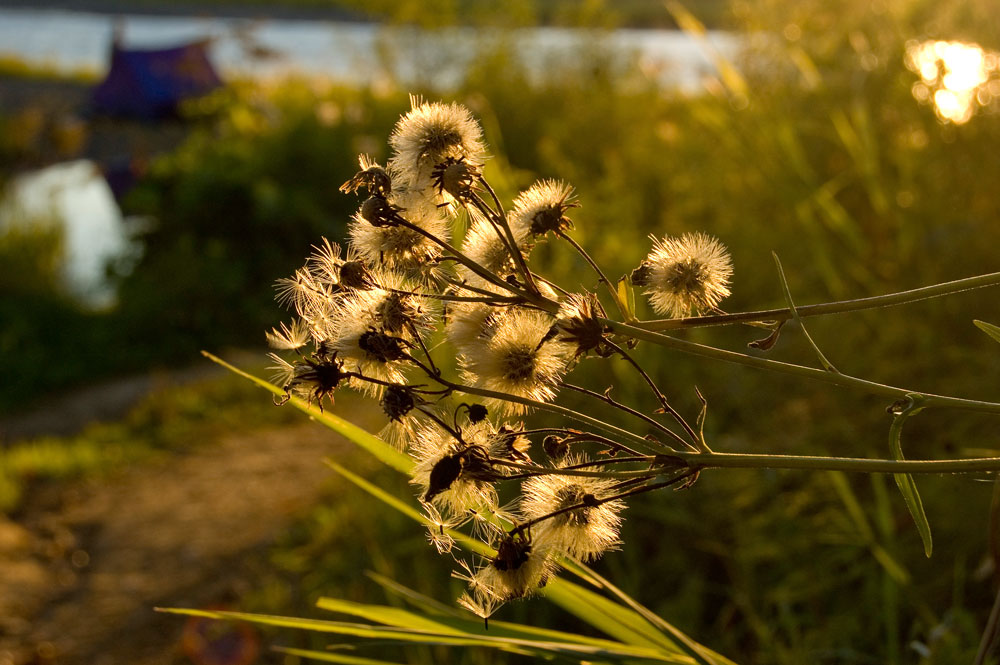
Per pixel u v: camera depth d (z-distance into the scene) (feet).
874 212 14.88
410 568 14.20
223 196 37.50
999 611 4.85
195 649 14.51
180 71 66.49
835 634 9.48
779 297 13.98
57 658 14.93
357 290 4.30
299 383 4.16
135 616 15.92
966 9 14.58
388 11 46.01
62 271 38.83
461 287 4.45
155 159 53.11
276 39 114.11
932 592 9.30
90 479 22.39
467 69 43.83
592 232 18.97
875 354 12.26
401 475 16.06
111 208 50.03
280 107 53.31
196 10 166.81
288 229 36.76
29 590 17.03
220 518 19.10
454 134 4.42
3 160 61.46
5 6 168.14
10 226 40.70
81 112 70.13
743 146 16.57
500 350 4.23
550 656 5.79
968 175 13.71
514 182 16.92
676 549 11.97
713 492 11.64
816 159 16.16
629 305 4.45
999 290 12.13
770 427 12.04
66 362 31.42
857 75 15.85
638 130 33.63
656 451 3.99
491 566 4.30
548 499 4.33
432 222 4.45
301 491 19.62
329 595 14.52
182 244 35.91
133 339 33.04
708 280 4.55
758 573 11.21
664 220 20.08
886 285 13.10
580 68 42.27
